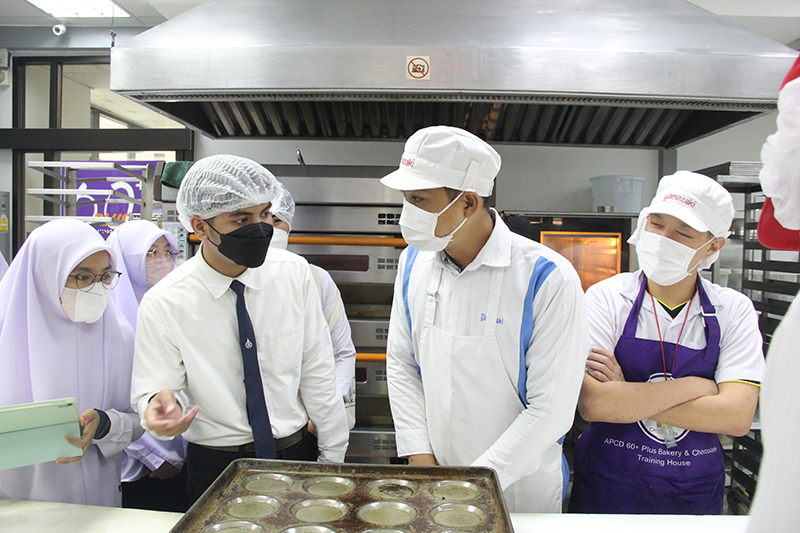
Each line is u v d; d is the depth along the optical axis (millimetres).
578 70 1429
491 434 984
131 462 1499
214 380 1016
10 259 2842
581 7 1612
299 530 691
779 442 437
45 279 1039
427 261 1076
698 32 1526
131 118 4242
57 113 3201
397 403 1117
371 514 728
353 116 2045
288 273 1124
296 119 2061
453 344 968
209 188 949
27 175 2982
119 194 2295
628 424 1099
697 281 1140
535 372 904
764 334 1977
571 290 881
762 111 1622
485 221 978
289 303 1102
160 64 1458
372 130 2137
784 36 2691
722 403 977
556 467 1017
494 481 791
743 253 2059
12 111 3131
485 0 1628
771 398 454
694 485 1048
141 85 1468
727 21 1588
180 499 1646
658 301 1132
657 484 1059
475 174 869
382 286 1939
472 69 1429
